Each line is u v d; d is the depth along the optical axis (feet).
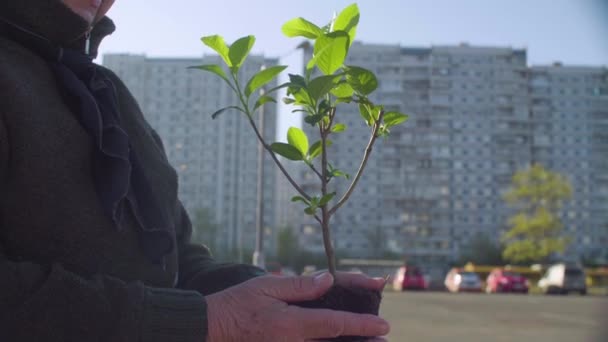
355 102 3.57
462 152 306.55
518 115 311.27
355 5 3.72
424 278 155.12
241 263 4.48
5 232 3.17
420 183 303.07
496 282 139.85
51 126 3.27
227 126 218.59
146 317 2.87
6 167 3.14
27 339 2.65
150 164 4.24
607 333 46.01
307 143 3.93
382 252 294.66
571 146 312.71
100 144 3.39
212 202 219.82
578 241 308.81
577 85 314.96
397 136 303.68
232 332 3.04
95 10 3.85
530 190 179.63
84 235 3.31
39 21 3.53
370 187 301.02
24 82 3.28
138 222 3.59
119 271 3.48
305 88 3.40
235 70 3.61
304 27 3.75
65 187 3.26
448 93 308.40
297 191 3.56
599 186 311.68
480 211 304.50
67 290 2.76
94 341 2.76
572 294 129.90
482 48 312.09
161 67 194.39
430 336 43.01
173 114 200.34
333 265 3.44
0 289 2.64
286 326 3.05
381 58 308.40
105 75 4.14
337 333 3.10
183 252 4.79
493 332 46.57
